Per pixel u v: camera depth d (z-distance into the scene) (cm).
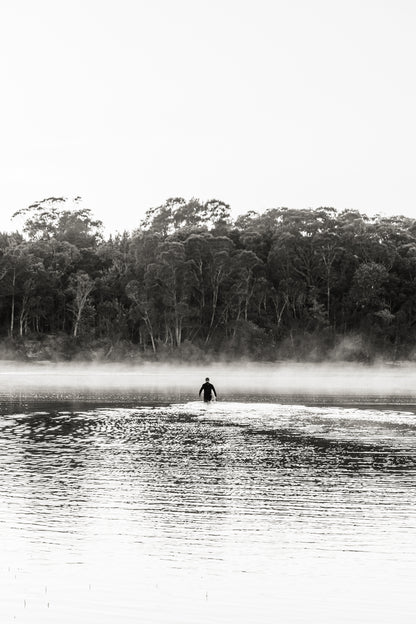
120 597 1314
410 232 14300
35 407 4700
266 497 2072
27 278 12275
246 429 3591
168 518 1831
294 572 1443
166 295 11750
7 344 11681
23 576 1409
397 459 2717
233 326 12119
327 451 2902
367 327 12294
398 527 1759
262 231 13712
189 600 1303
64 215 15975
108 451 2867
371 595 1328
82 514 1861
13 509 1905
